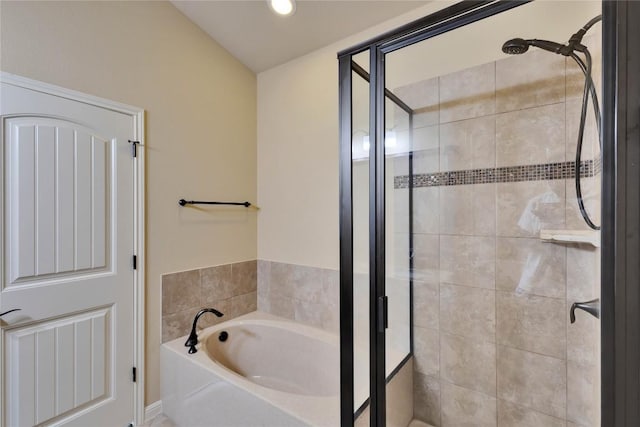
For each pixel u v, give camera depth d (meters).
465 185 1.66
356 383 1.38
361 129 1.37
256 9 2.04
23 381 1.50
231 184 2.47
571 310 1.29
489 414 1.63
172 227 2.10
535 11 1.41
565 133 1.40
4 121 1.45
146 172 1.96
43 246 1.56
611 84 0.62
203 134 2.28
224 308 2.41
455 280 1.71
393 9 1.87
